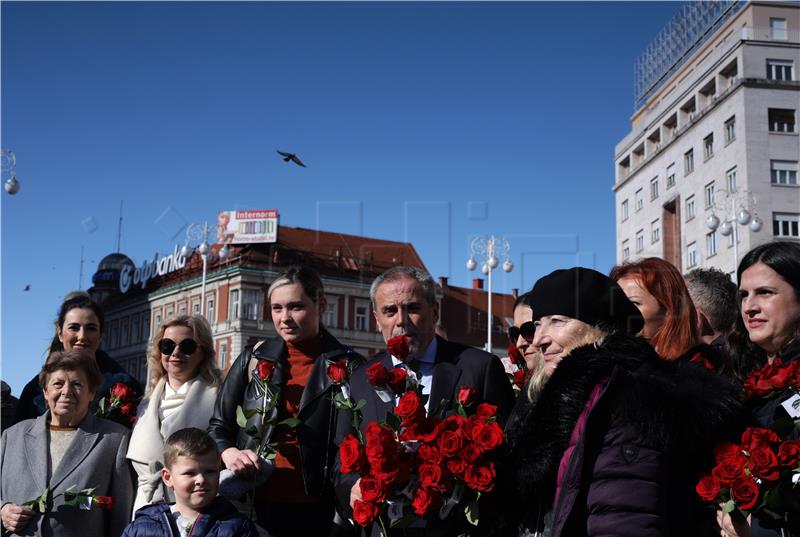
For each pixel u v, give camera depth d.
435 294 3.64
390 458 2.71
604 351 2.44
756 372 2.71
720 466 2.27
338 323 52.88
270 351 4.27
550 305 2.65
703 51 43.50
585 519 2.31
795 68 37.03
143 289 62.78
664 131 43.84
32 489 4.26
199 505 3.72
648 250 45.09
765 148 35.88
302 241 54.34
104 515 4.35
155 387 4.62
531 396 2.69
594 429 2.35
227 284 52.59
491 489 2.54
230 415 4.18
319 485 3.88
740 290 3.04
